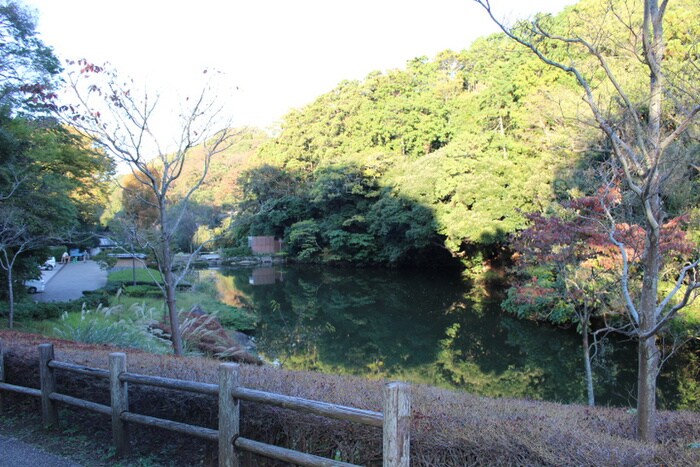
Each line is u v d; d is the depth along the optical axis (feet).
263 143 158.81
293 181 140.77
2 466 12.33
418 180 95.35
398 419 7.78
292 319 64.49
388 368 43.34
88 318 44.27
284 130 151.53
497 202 76.89
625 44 15.89
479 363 44.86
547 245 30.42
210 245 150.71
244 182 137.69
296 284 100.01
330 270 122.83
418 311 69.21
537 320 56.85
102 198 79.71
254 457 10.92
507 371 42.16
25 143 44.96
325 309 71.92
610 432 14.19
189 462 12.12
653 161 13.11
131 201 76.89
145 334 34.76
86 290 71.00
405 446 7.87
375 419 8.01
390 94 140.26
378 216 110.83
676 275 38.14
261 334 56.03
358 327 60.23
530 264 45.80
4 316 45.03
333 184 122.93
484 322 60.54
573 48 42.52
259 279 108.68
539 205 59.93
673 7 30.50
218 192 146.72
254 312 67.97
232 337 49.11
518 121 78.54
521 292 39.27
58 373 15.88
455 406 12.24
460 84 118.93
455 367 43.70
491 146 87.30
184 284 85.46
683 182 28.63
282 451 9.23
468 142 88.22
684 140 18.75
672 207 30.96
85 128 28.09
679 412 19.06
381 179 119.14
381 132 127.75
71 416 15.52
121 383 12.75
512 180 77.10
